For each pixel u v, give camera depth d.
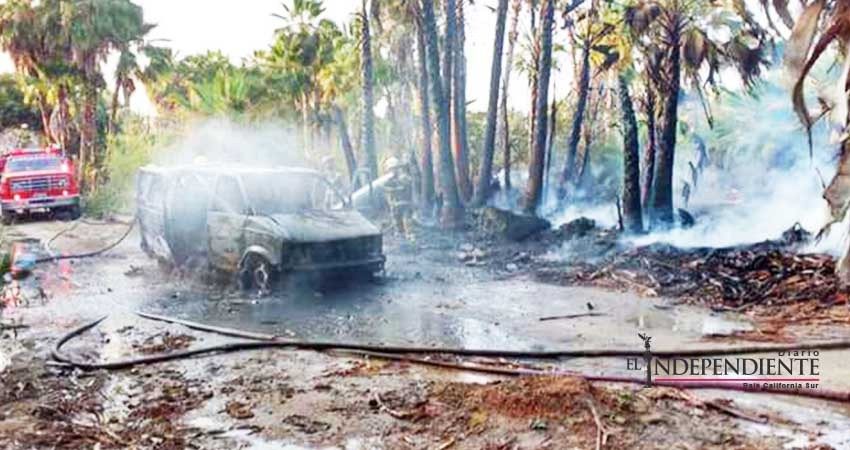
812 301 9.73
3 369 7.09
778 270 11.28
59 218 22.45
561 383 5.93
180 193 12.31
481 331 8.66
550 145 26.12
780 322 8.93
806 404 5.98
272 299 10.52
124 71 32.56
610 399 5.78
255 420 5.71
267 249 10.70
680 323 9.01
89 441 5.32
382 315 9.55
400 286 11.60
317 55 32.72
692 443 5.11
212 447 5.20
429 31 19.11
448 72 21.77
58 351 7.67
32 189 21.64
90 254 14.85
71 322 9.12
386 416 5.73
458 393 6.10
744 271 11.58
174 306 10.12
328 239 10.86
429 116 21.17
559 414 5.53
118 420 5.76
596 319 9.29
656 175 18.69
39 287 11.42
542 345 7.96
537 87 22.06
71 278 12.29
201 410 5.96
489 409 5.70
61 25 31.33
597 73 25.09
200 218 12.23
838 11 3.69
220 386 6.56
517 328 8.80
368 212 18.53
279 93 32.50
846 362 7.13
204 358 7.51
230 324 9.07
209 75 34.84
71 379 6.80
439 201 19.64
